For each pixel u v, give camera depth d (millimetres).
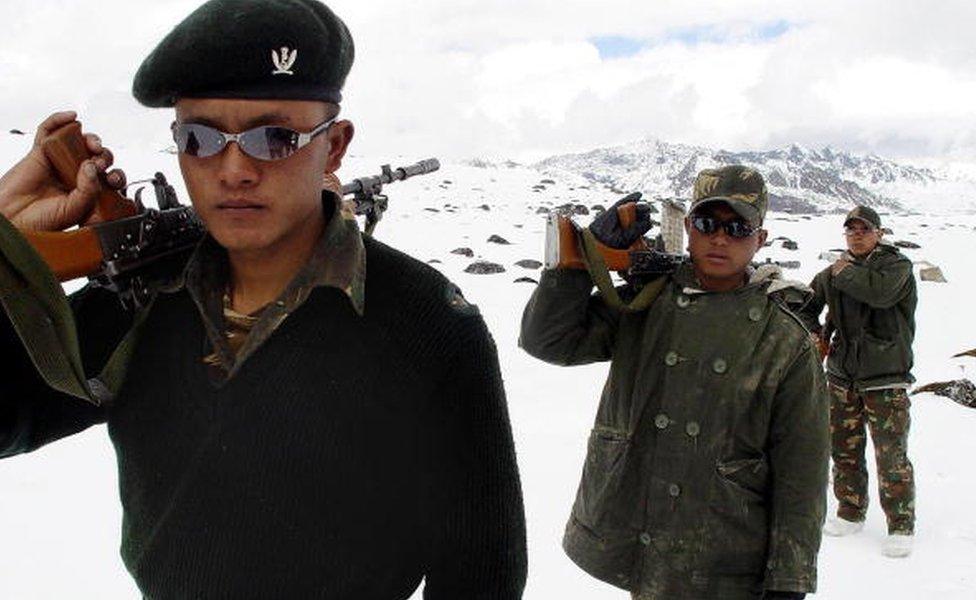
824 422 3195
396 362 1544
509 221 28578
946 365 11742
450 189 37250
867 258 6012
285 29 1431
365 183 2424
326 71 1490
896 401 6027
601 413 3488
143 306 1655
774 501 3189
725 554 3193
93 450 6922
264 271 1608
